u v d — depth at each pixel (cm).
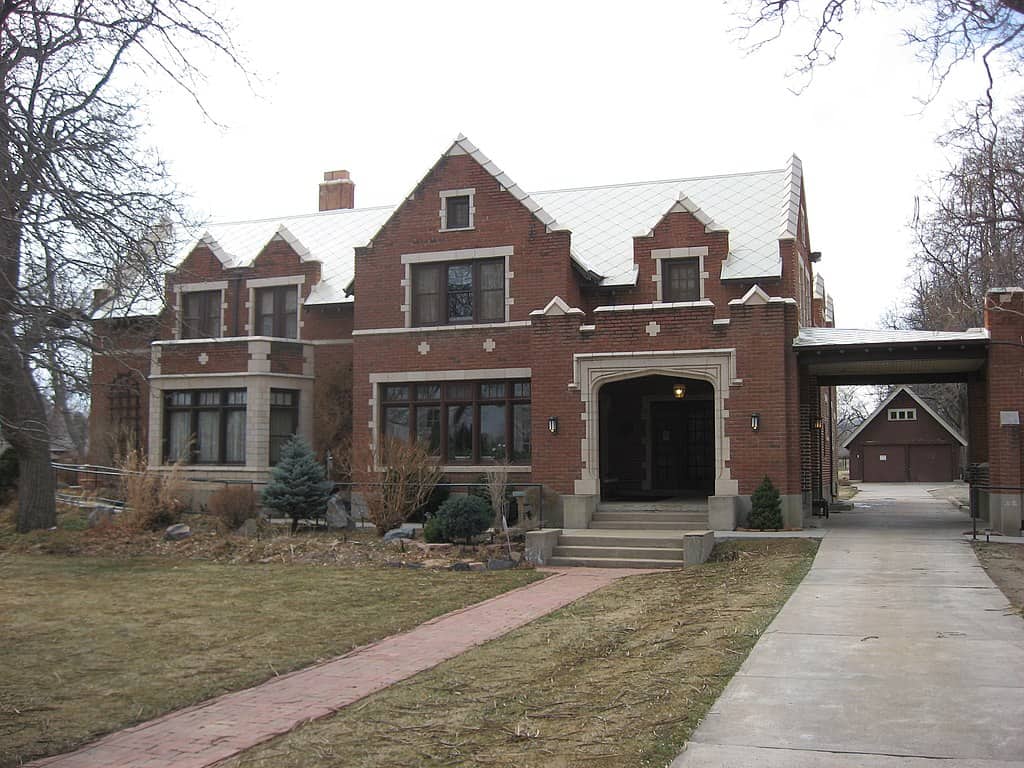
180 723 852
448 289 2578
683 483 2706
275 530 2195
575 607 1354
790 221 2550
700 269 2509
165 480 2333
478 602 1438
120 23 1264
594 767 656
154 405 2784
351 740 767
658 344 2172
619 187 3031
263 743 782
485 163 2542
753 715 742
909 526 2191
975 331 2117
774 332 2089
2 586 1653
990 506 1994
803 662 905
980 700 763
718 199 2830
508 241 2500
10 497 2655
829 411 3272
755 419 2086
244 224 3434
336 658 1098
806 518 2305
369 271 2627
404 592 1531
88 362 1223
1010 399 1956
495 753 710
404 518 2162
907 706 752
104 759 757
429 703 866
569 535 1925
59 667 1067
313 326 2847
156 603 1464
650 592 1450
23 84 1208
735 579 1493
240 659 1095
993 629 1034
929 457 6044
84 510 2545
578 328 2238
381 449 2334
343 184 3659
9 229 1048
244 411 2717
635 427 2750
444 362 2531
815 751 655
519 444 2473
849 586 1341
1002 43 790
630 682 883
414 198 2598
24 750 785
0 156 1003
